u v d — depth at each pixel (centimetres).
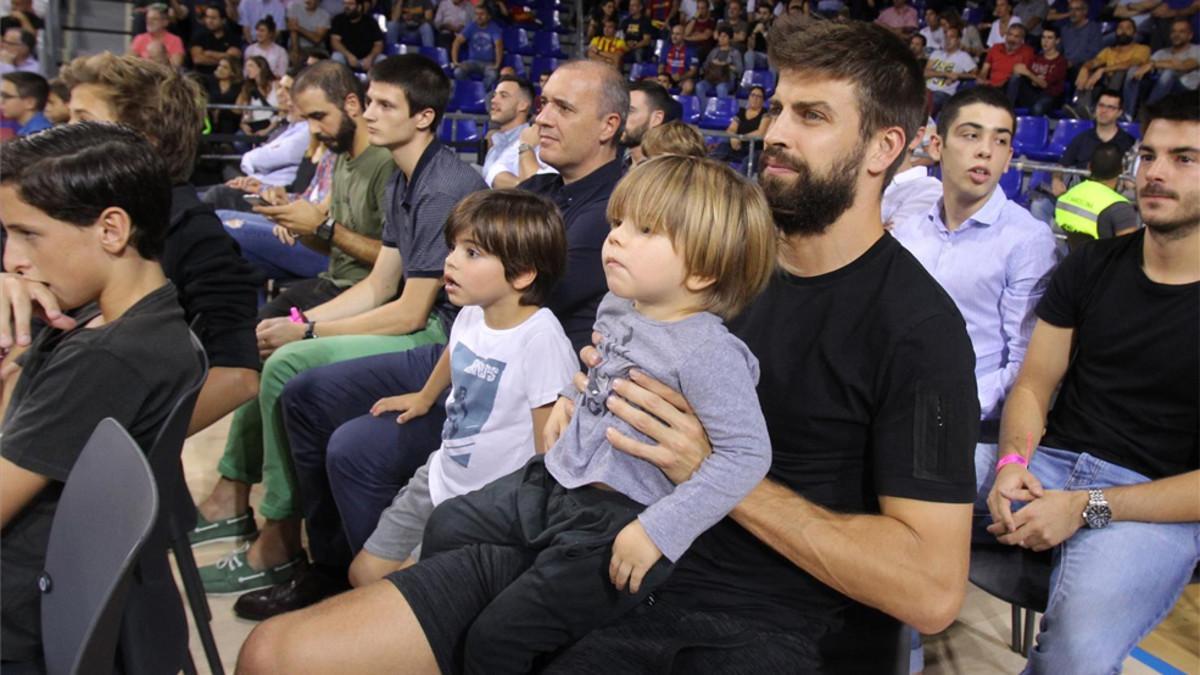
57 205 130
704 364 124
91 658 103
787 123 132
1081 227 375
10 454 125
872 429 134
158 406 134
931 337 129
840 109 129
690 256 125
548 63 1070
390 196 270
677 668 129
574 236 220
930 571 125
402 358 246
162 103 195
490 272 184
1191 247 181
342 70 292
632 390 127
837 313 136
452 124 776
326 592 235
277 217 288
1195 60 852
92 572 113
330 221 290
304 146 489
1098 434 193
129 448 112
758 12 1020
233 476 260
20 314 132
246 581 238
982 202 238
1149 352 186
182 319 143
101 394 129
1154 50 878
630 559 120
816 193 132
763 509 131
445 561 142
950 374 128
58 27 807
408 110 252
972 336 242
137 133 142
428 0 990
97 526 114
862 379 133
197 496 287
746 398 124
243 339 203
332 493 232
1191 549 175
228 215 382
